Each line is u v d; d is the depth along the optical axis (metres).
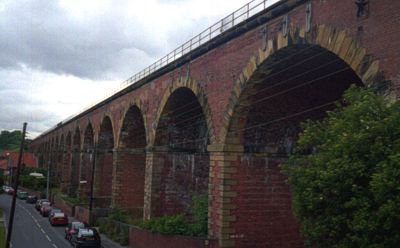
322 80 22.47
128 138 44.31
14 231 43.31
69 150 76.62
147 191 35.22
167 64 31.91
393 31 13.92
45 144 121.75
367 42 14.98
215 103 25.44
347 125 11.55
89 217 45.62
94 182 52.72
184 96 32.00
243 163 24.66
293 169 13.63
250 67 21.91
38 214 59.78
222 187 24.17
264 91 22.92
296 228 25.69
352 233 11.40
